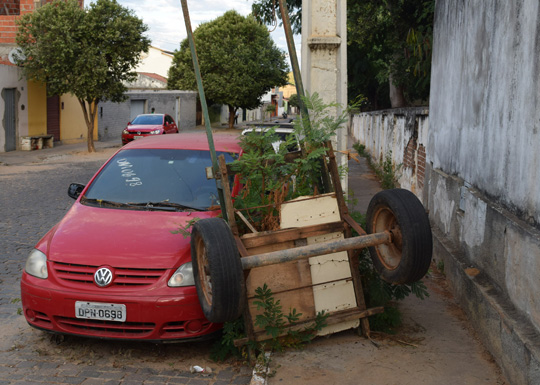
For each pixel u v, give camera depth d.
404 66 15.88
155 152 6.08
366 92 31.41
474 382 4.02
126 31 24.56
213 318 3.97
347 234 4.76
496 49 4.91
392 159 14.89
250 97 46.56
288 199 5.04
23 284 4.67
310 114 5.32
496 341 4.30
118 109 35.94
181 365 4.50
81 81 23.67
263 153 4.98
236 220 4.84
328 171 4.99
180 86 49.00
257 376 4.10
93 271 4.50
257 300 4.43
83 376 4.29
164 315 4.37
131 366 4.47
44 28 23.73
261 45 46.31
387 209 4.43
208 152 6.02
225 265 3.85
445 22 7.23
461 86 6.27
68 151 25.47
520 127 4.23
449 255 6.20
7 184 14.81
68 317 4.51
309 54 7.47
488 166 5.12
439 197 7.37
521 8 4.26
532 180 3.96
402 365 4.27
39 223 9.91
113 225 5.03
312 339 4.72
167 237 4.82
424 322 5.19
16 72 24.47
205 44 45.88
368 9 19.02
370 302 4.98
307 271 4.62
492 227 4.86
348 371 4.17
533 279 3.81
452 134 6.70
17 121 24.77
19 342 4.93
